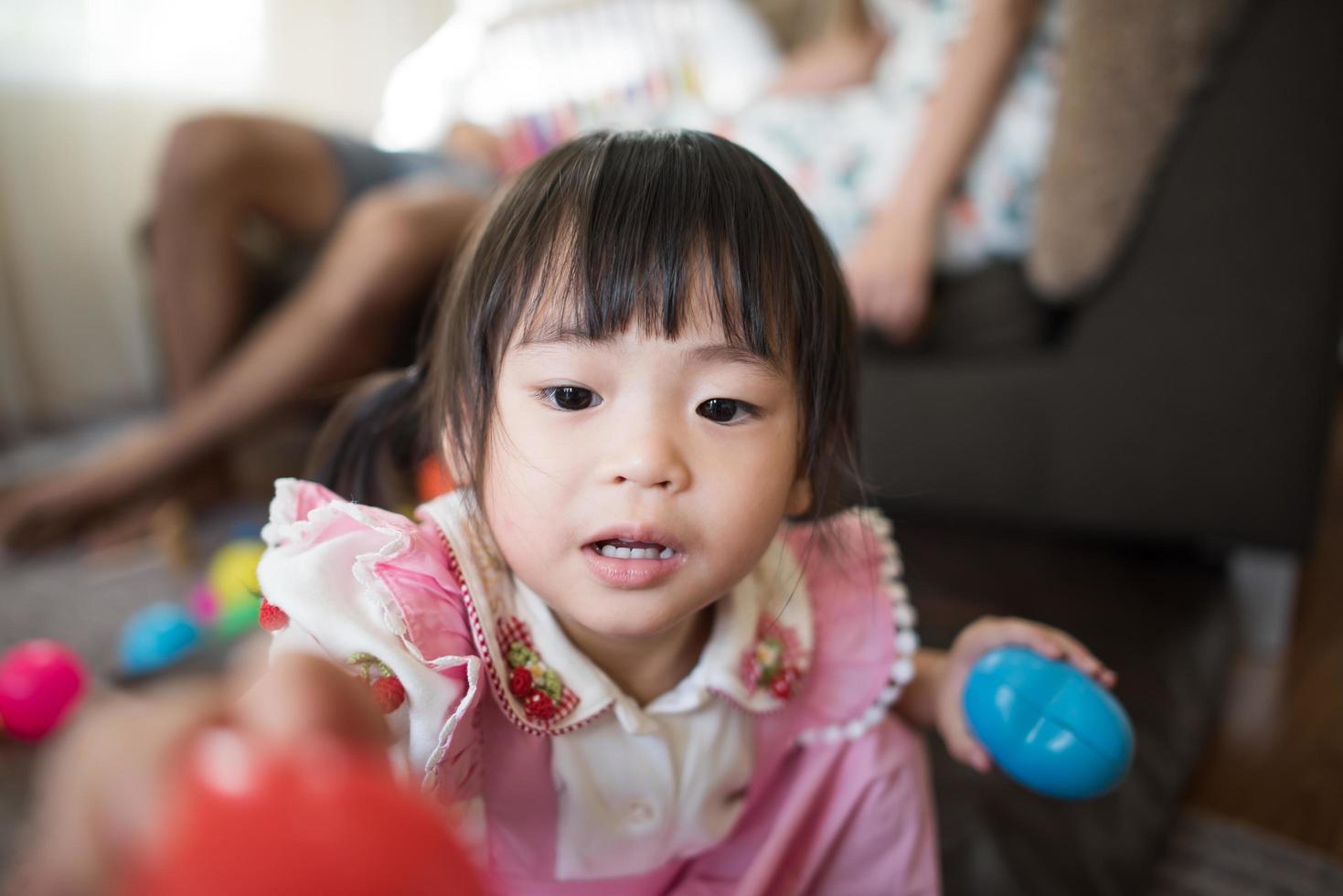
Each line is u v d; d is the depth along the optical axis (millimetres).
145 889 177
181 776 191
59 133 2223
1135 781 756
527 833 507
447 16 2945
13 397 2111
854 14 1874
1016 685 538
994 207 1176
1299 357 1033
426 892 182
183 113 2467
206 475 1391
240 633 937
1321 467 1056
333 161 1517
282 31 2666
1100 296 1116
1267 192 1012
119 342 2357
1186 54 975
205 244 1365
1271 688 1038
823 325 478
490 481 457
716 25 2139
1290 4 968
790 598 573
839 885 590
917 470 1262
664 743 500
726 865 576
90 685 899
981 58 1132
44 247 2197
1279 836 771
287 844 174
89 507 1336
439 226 1271
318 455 583
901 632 585
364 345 1288
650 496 417
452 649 447
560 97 2219
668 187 446
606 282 422
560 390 433
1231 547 1145
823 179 1270
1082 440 1156
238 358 1330
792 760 588
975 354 1220
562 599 443
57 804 200
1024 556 1232
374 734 265
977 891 632
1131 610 1062
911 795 583
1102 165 1026
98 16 2287
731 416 438
